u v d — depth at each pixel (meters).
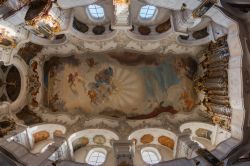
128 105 22.75
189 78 22.72
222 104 18.05
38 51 21.67
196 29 21.31
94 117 21.84
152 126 20.91
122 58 22.97
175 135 19.73
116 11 17.48
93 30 21.38
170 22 20.48
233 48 15.80
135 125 21.33
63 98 22.66
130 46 22.12
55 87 22.72
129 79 23.11
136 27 21.70
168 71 22.98
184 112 21.84
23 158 15.49
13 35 17.47
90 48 22.08
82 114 22.17
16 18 15.44
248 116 15.23
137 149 20.53
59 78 22.83
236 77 15.61
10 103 20.62
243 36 15.10
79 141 20.72
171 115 21.75
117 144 18.30
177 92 22.69
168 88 22.84
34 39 19.91
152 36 21.30
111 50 22.52
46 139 20.88
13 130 18.69
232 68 15.98
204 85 20.73
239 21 15.16
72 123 21.45
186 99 22.47
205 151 16.08
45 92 22.48
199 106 21.91
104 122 21.64
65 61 22.83
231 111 16.64
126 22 18.97
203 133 20.78
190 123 20.92
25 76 21.39
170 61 22.91
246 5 14.99
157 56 22.80
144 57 22.91
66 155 18.98
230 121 17.17
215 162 14.82
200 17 16.30
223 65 18.03
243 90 15.16
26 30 18.42
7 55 18.44
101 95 22.97
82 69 23.00
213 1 14.41
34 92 21.95
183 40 21.50
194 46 21.48
